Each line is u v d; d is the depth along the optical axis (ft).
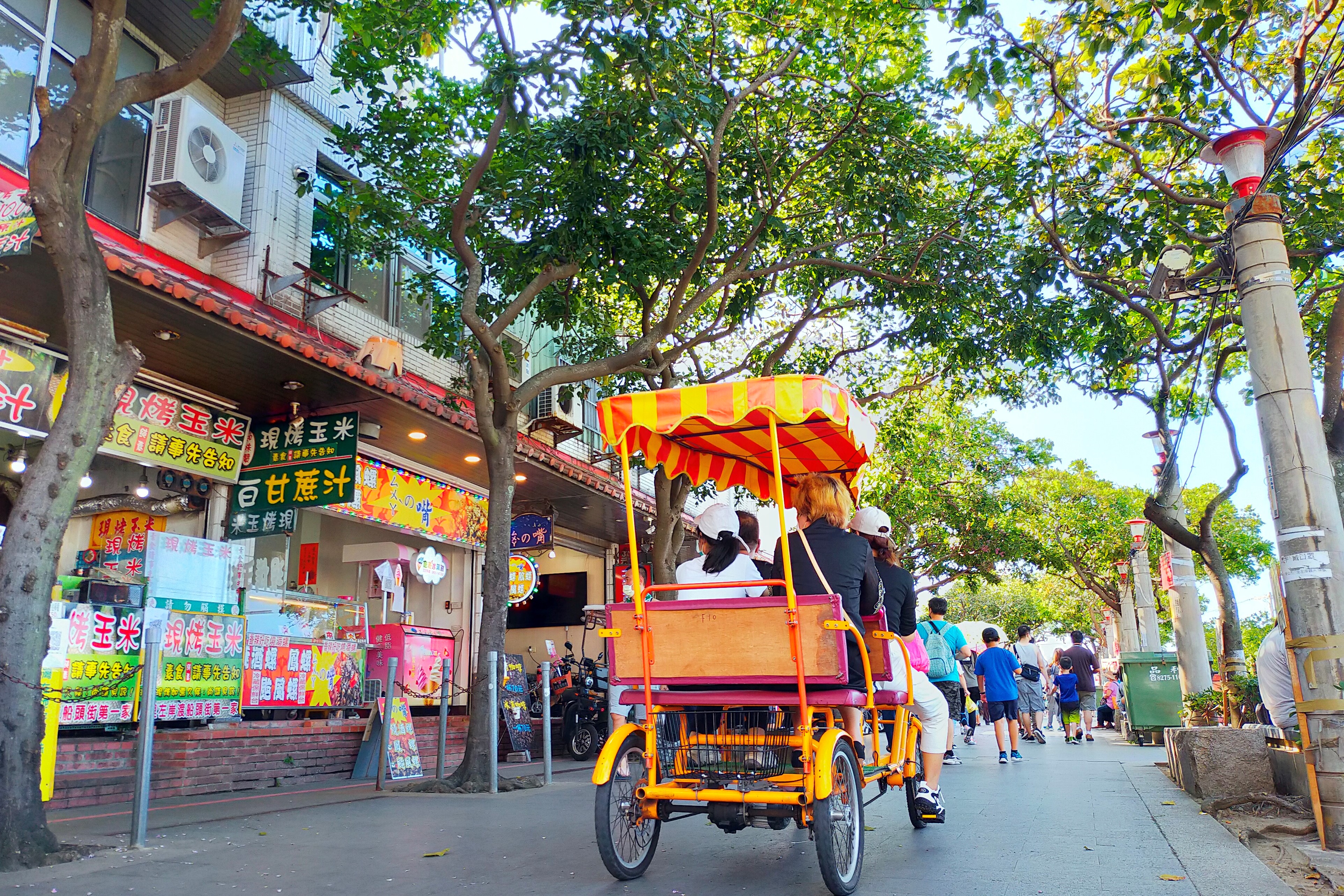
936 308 38.47
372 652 37.73
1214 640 117.08
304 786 29.30
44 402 25.41
